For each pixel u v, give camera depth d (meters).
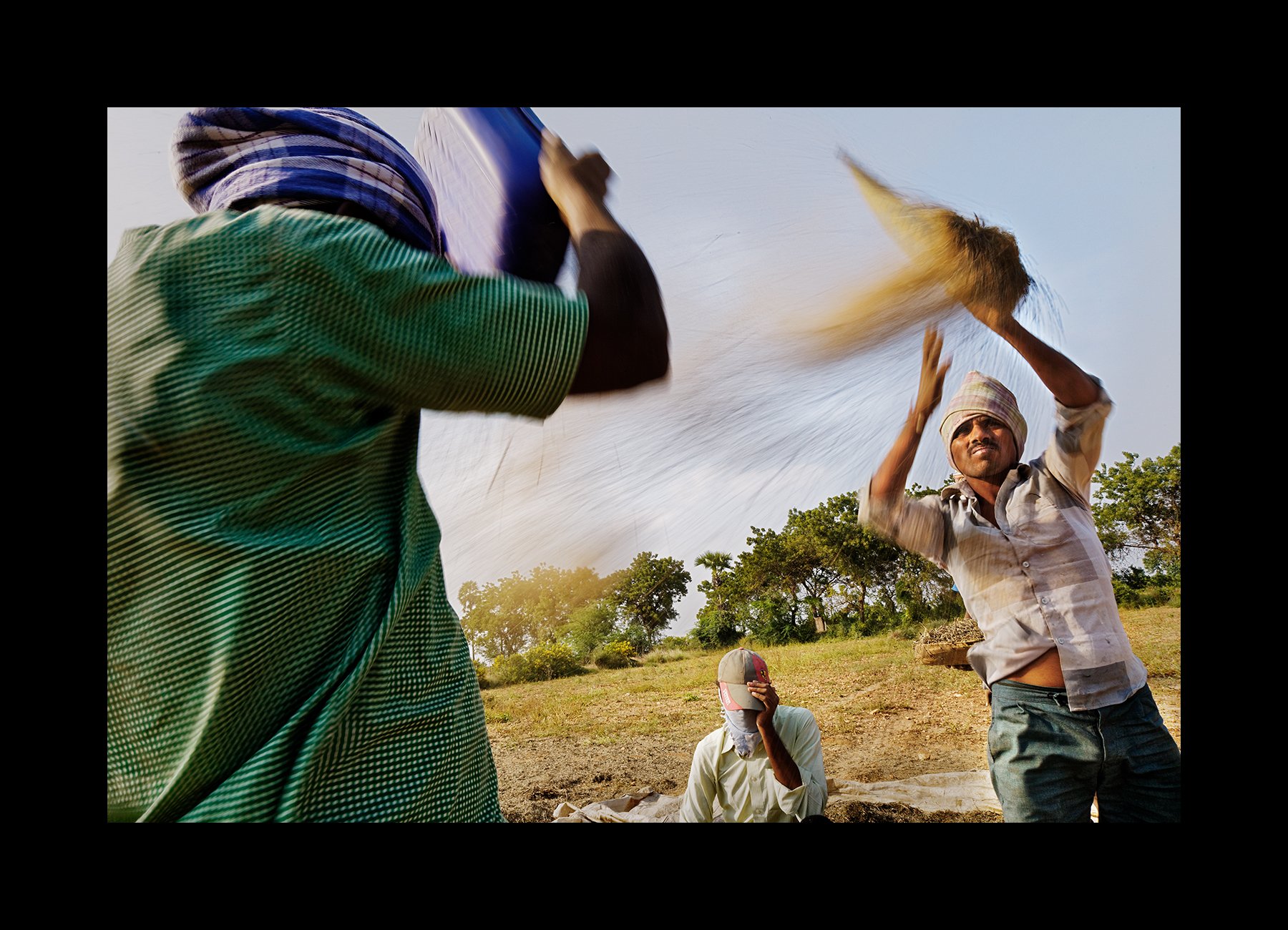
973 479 2.54
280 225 0.85
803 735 2.62
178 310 0.83
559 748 5.80
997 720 2.46
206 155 0.97
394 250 0.88
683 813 2.63
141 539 0.83
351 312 0.85
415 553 0.97
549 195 1.22
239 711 0.85
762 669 2.62
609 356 0.98
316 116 0.97
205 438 0.83
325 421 0.88
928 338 2.20
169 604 0.84
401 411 0.95
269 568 0.84
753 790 2.59
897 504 2.49
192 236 0.85
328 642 0.89
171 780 0.85
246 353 0.83
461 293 0.88
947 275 2.19
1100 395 2.42
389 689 0.92
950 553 2.54
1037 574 2.44
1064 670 2.34
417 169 1.05
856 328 2.11
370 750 0.90
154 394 0.82
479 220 1.25
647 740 5.92
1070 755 2.31
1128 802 2.31
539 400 0.93
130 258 0.86
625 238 1.09
